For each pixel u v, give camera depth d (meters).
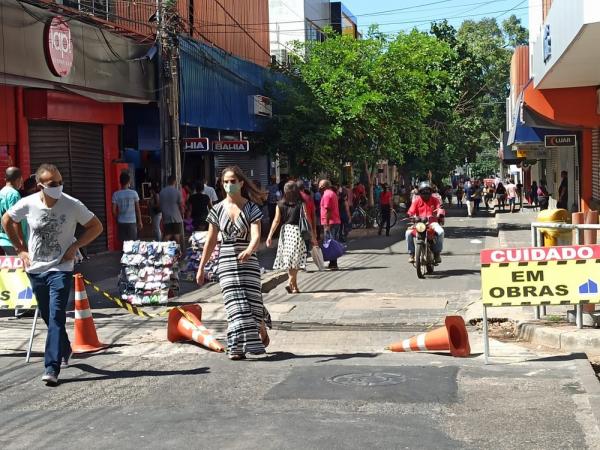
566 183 31.31
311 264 20.16
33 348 10.01
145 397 7.46
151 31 23.64
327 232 20.66
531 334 10.19
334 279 17.16
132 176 24.14
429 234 17.36
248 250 8.98
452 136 53.84
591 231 10.41
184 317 10.14
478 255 22.30
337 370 8.35
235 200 9.01
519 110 25.86
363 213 34.16
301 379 7.95
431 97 32.56
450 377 7.96
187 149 22.95
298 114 30.00
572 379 7.84
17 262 9.32
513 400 7.11
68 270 8.16
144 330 11.16
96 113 21.80
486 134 70.81
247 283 9.08
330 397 7.27
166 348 9.81
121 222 17.53
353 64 30.39
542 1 22.97
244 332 8.98
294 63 32.34
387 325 11.47
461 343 9.17
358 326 11.45
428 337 9.27
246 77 29.97
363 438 6.07
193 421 6.62
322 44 31.06
